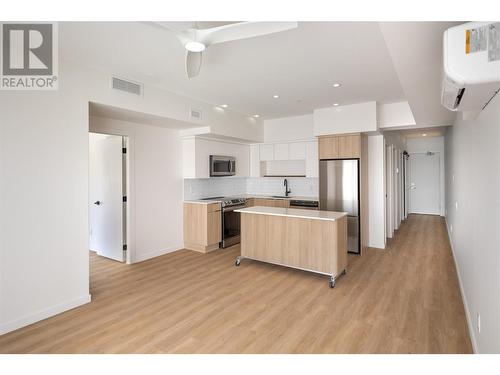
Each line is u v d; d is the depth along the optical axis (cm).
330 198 521
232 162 602
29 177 265
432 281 364
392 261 450
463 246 331
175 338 240
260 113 561
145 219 470
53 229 281
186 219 533
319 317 274
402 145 830
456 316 274
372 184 543
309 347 225
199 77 353
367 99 458
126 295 328
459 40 141
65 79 291
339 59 299
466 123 308
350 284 356
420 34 169
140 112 372
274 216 405
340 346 226
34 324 264
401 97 445
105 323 266
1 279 248
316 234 368
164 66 316
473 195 254
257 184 693
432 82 254
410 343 229
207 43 207
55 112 282
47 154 277
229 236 554
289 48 272
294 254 388
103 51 277
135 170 454
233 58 296
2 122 248
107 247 477
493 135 171
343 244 381
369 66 318
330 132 510
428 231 677
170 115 412
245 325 260
